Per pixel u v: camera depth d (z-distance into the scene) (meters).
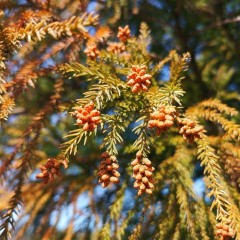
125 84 0.24
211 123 0.35
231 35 0.46
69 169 0.38
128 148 0.31
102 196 0.35
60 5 0.32
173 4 0.44
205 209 0.27
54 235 0.35
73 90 0.35
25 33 0.25
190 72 0.43
